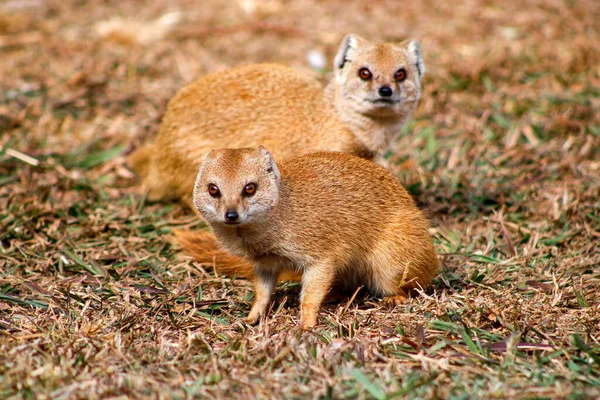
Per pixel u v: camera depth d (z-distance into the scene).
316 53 16.86
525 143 13.76
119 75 16.22
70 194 12.15
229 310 8.85
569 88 15.40
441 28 18.22
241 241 8.55
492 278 9.52
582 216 10.95
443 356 7.46
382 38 17.59
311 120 11.59
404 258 9.04
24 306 8.74
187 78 16.09
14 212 11.13
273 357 7.41
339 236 8.73
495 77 15.95
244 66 12.19
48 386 6.74
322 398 6.56
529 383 6.85
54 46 17.48
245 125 11.50
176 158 11.82
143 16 19.31
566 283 9.27
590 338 7.85
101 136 13.94
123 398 6.61
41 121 14.32
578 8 18.83
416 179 12.48
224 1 20.12
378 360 7.41
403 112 11.78
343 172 9.09
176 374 7.05
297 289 9.53
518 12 18.89
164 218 11.66
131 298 8.95
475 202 11.71
